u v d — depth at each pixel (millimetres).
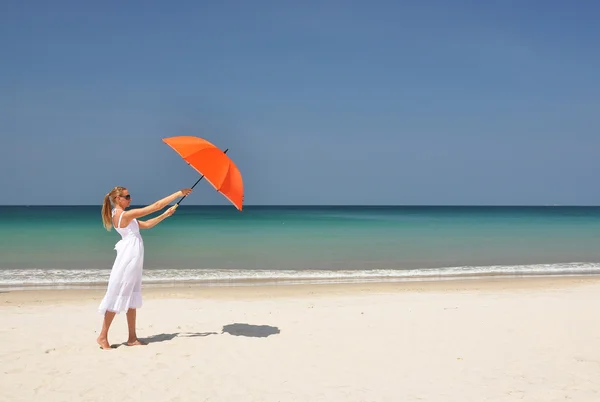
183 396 5023
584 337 7469
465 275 16000
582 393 5195
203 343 6988
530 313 9219
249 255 20953
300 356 6453
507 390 5273
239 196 6633
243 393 5137
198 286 13688
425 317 8875
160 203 6387
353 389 5285
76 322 8461
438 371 5898
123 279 6535
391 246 24859
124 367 5875
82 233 30453
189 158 6449
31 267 16812
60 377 5512
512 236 31297
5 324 8258
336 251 22656
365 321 8547
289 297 11883
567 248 24469
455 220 53688
